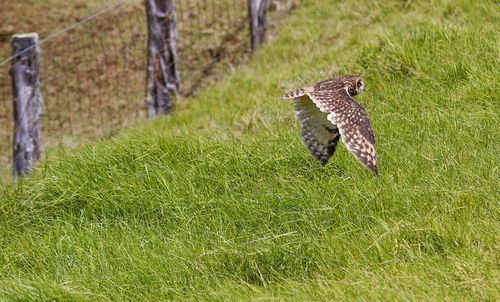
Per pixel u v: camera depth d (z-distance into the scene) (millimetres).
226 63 26891
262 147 14367
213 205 13156
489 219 11344
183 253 11969
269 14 27344
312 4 26328
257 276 11289
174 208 13383
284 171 13648
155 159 14719
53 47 30516
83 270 12133
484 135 13516
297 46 24016
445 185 12266
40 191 14633
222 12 29688
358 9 24172
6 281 11867
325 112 9016
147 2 24016
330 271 10750
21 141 19516
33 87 19500
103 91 27891
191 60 27594
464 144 13328
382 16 22688
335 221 12109
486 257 10508
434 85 15828
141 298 11250
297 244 11562
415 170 12844
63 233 13461
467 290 9922
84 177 14570
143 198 13711
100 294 11305
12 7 33344
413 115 14734
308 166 13703
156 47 24094
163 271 11625
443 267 10406
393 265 10555
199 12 29734
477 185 12164
